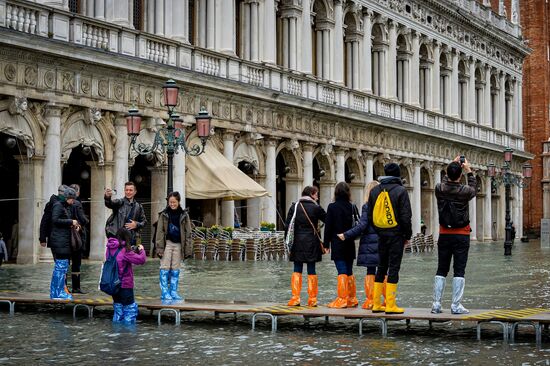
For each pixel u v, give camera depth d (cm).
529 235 11781
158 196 4894
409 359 1781
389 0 7456
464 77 9156
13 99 3900
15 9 3894
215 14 5425
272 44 5891
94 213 4462
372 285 2362
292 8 6153
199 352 1861
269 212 5738
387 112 7350
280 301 2694
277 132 5812
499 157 9906
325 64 6569
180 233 2517
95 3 4538
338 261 2380
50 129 4106
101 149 4447
